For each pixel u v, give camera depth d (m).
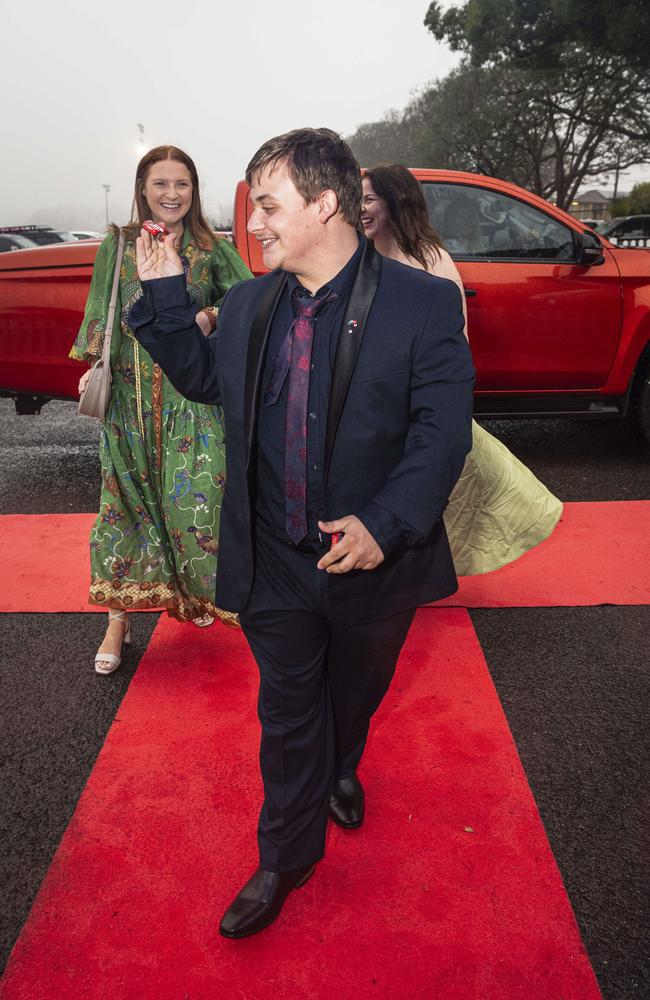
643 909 1.78
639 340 4.82
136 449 2.48
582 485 4.63
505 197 4.64
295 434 1.44
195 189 2.45
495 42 26.92
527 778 2.20
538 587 3.32
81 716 2.49
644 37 23.03
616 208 37.19
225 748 2.31
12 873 1.90
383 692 1.77
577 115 29.78
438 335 1.38
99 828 2.02
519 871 1.87
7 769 2.25
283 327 1.44
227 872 1.87
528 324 4.66
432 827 2.01
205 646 2.88
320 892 1.82
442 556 1.58
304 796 1.64
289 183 1.30
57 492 4.66
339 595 1.49
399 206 2.39
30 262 4.56
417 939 1.69
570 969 1.63
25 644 2.92
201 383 1.58
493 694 2.58
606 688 2.62
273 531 1.57
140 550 2.61
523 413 4.93
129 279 2.40
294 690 1.60
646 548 3.70
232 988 1.59
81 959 1.66
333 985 1.59
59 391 4.70
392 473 1.37
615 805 2.10
